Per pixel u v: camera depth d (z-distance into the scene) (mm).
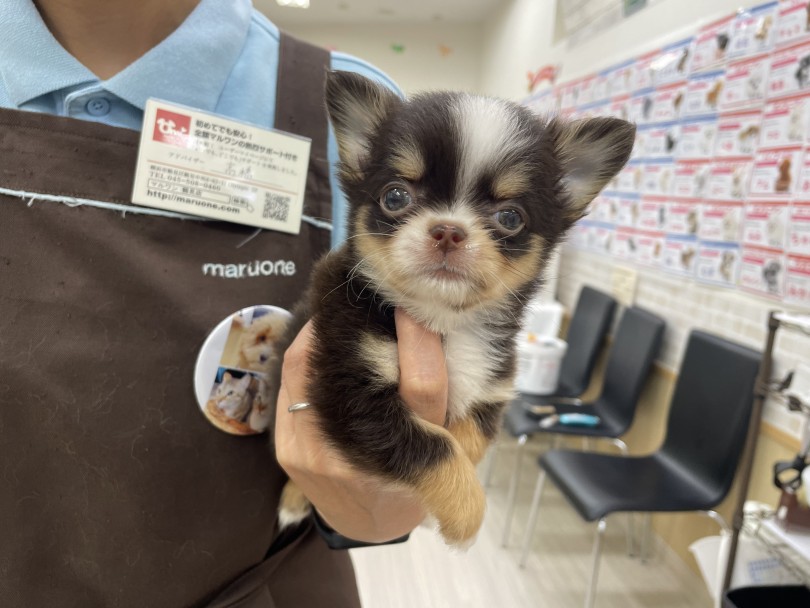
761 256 774
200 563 319
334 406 308
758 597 587
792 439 695
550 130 366
